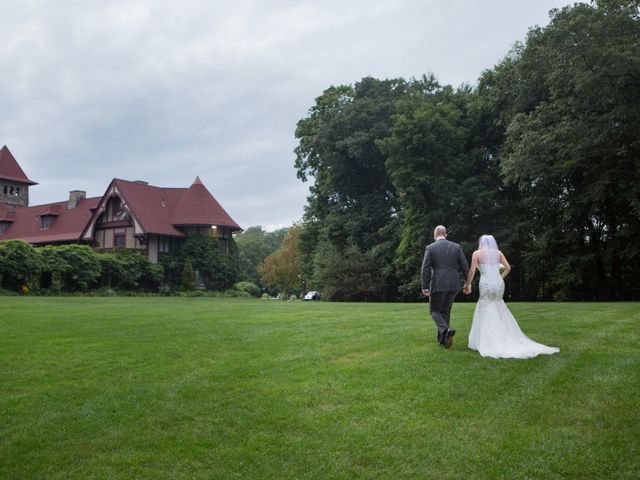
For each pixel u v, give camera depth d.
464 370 7.62
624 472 4.62
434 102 42.69
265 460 5.09
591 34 26.67
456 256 9.41
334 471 4.85
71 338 10.83
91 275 45.50
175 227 57.81
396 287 48.38
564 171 30.55
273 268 82.38
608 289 35.69
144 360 8.79
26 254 39.84
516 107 34.50
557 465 4.78
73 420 6.12
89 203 62.31
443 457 5.02
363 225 49.34
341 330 11.45
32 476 4.86
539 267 35.03
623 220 31.91
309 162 54.12
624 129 27.67
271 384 7.25
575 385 6.71
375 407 6.26
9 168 72.00
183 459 5.15
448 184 38.59
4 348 9.70
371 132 45.81
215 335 11.10
